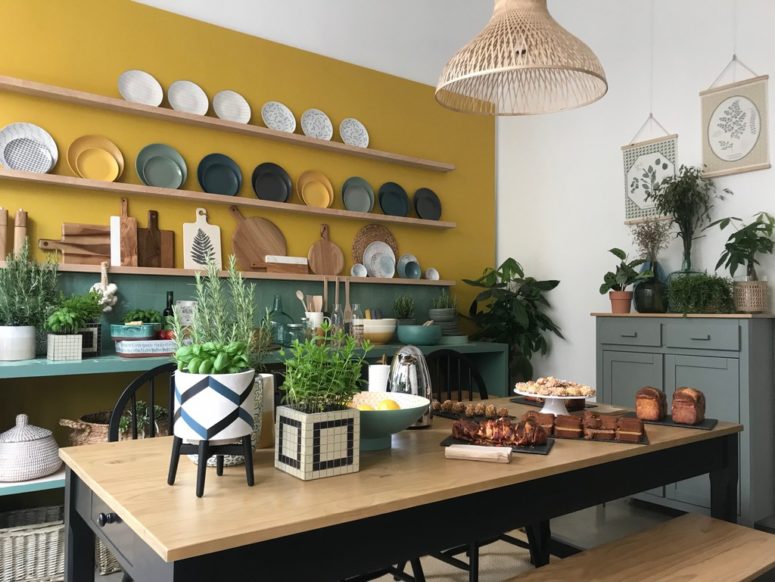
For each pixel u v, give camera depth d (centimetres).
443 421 212
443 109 477
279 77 395
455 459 158
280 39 398
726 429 208
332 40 421
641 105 413
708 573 171
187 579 102
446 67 205
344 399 147
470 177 491
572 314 453
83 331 293
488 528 144
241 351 135
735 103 364
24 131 311
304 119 402
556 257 465
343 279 405
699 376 333
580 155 450
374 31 443
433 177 469
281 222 392
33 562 258
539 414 196
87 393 326
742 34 363
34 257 311
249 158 382
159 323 319
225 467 147
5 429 303
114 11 339
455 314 437
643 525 338
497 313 451
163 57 353
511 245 500
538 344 456
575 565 177
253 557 109
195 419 127
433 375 441
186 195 344
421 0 470
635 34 418
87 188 326
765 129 351
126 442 176
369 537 124
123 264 333
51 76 319
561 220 462
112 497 124
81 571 158
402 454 163
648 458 185
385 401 170
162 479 138
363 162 430
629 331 366
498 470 147
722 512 217
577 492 164
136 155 343
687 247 366
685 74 390
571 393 209
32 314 288
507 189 504
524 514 152
